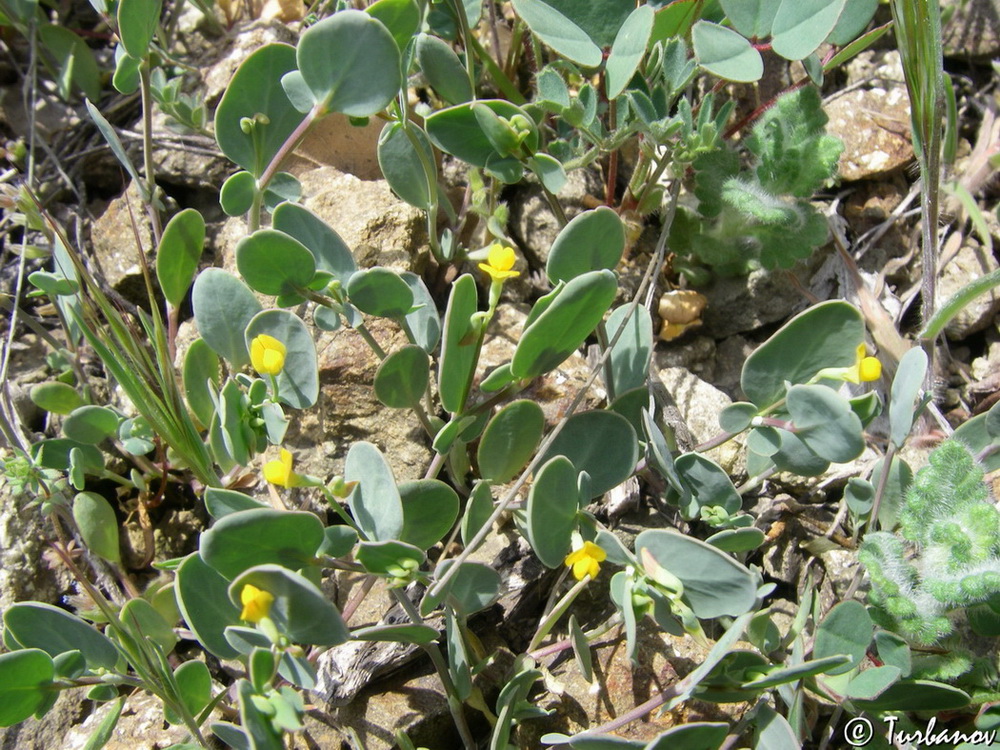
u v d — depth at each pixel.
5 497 0.17
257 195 0.16
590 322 0.14
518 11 0.16
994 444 0.16
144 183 0.19
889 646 0.14
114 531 0.17
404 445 0.17
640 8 0.16
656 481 0.17
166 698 0.13
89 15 0.23
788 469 0.15
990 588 0.13
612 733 0.15
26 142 0.22
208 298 0.14
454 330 0.13
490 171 0.16
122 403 0.19
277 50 0.15
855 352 0.14
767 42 0.21
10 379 0.19
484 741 0.15
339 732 0.15
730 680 0.14
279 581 0.11
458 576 0.14
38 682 0.13
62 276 0.17
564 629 0.16
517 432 0.14
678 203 0.20
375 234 0.18
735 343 0.20
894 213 0.21
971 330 0.20
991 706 0.15
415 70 0.20
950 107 0.19
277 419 0.14
